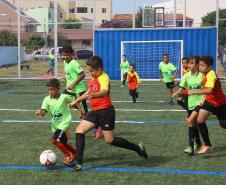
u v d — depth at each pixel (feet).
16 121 37.55
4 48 156.25
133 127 34.30
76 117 40.16
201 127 25.29
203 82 23.99
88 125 21.66
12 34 183.21
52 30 193.67
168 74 50.98
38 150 26.32
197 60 25.63
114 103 50.85
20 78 93.25
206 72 23.63
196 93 23.52
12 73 113.09
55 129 22.80
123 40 90.27
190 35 87.56
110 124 21.72
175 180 20.07
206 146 25.53
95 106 21.71
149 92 64.59
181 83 26.48
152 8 92.12
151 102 51.80
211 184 19.45
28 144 28.04
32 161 23.72
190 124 24.85
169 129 33.37
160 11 99.30
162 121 37.29
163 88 71.26
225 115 24.57
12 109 45.32
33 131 32.71
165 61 51.31
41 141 28.96
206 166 22.61
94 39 91.15
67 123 22.45
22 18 213.66
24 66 131.95
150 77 90.99
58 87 22.45
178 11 152.87
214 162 23.44
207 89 23.34
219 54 102.68
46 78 94.38
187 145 27.63
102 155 25.11
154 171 21.62
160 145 27.71
